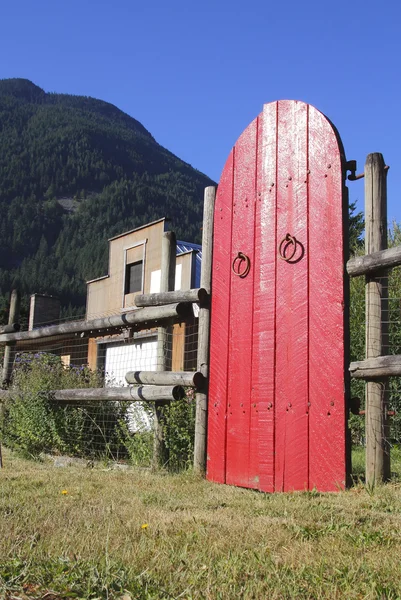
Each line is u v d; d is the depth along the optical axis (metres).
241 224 5.75
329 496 4.29
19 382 8.38
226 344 5.66
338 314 4.79
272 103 5.70
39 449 7.68
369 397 4.52
